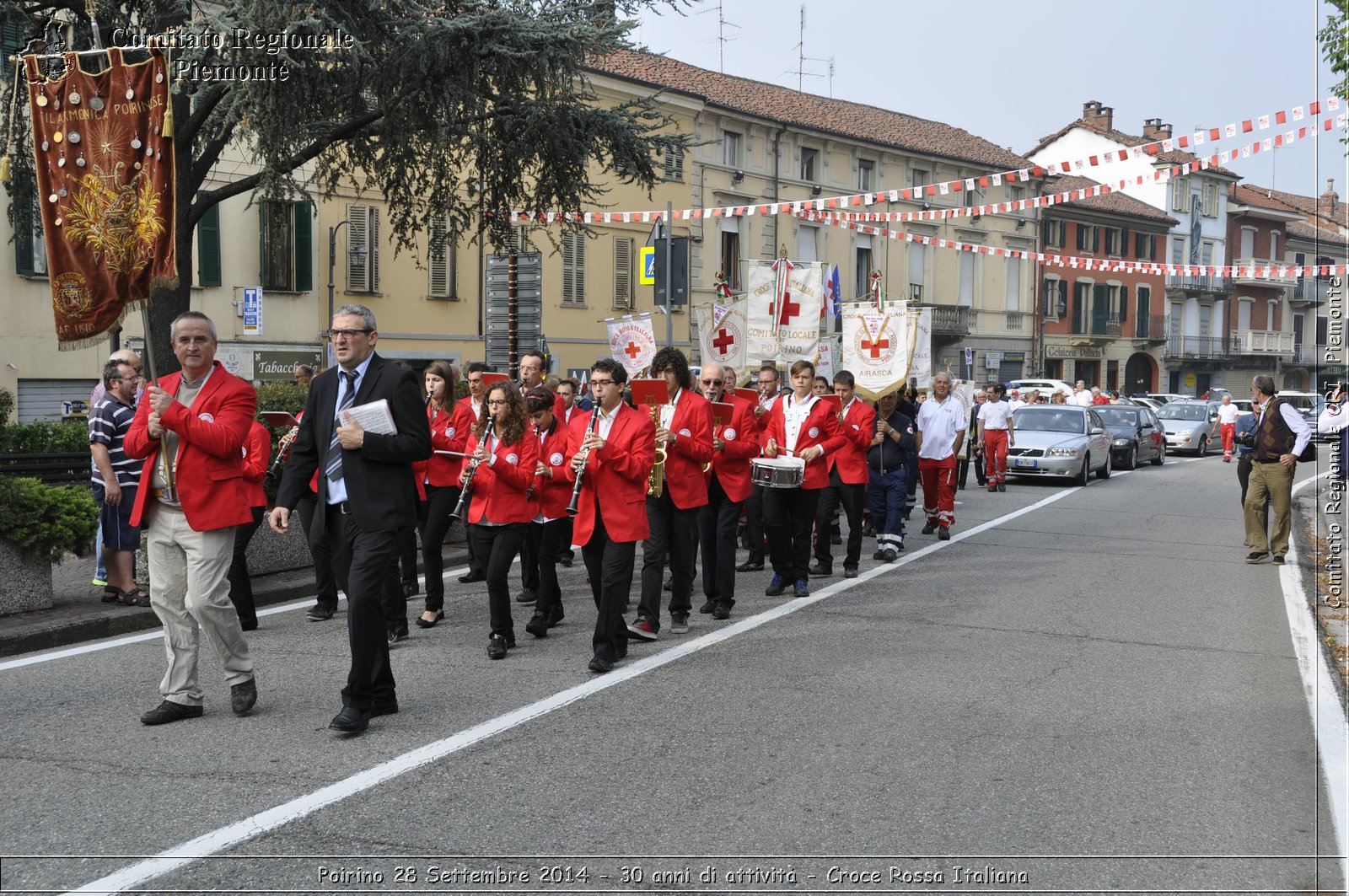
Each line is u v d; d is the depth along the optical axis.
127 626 8.58
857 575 11.38
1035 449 22.25
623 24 13.86
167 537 6.07
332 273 26.38
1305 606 9.95
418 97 13.62
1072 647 8.23
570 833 4.63
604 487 7.45
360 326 6.16
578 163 15.63
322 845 4.48
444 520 8.88
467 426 8.91
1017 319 50.78
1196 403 35.84
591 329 33.38
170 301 14.52
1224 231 64.25
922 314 17.25
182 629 6.15
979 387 48.53
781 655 7.83
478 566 10.95
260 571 10.46
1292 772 5.53
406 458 6.02
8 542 8.36
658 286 15.89
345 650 7.87
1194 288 61.22
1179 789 5.27
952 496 14.34
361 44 11.93
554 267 32.16
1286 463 12.38
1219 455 35.06
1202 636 8.68
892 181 43.72
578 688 6.89
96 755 5.52
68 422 16.44
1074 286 54.50
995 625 8.95
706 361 15.59
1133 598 10.27
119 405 8.92
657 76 35.03
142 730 5.95
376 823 4.70
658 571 8.20
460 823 4.71
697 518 9.27
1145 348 59.47
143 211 7.18
